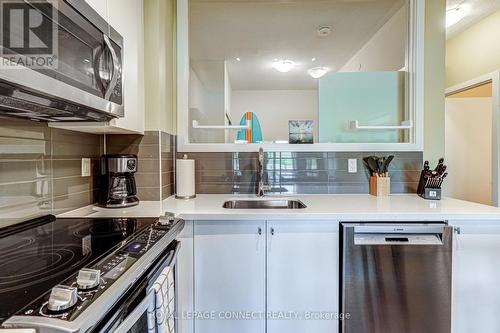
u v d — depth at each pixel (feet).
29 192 3.79
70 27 2.90
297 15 7.63
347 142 6.95
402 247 4.54
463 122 13.78
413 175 6.80
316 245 4.70
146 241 3.09
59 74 2.72
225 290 4.71
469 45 9.57
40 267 2.47
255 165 6.78
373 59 8.71
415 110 6.80
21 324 1.57
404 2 7.13
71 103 3.05
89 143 5.25
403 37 7.27
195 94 7.79
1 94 2.55
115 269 2.35
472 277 4.70
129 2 4.72
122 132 5.15
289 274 4.70
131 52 4.82
